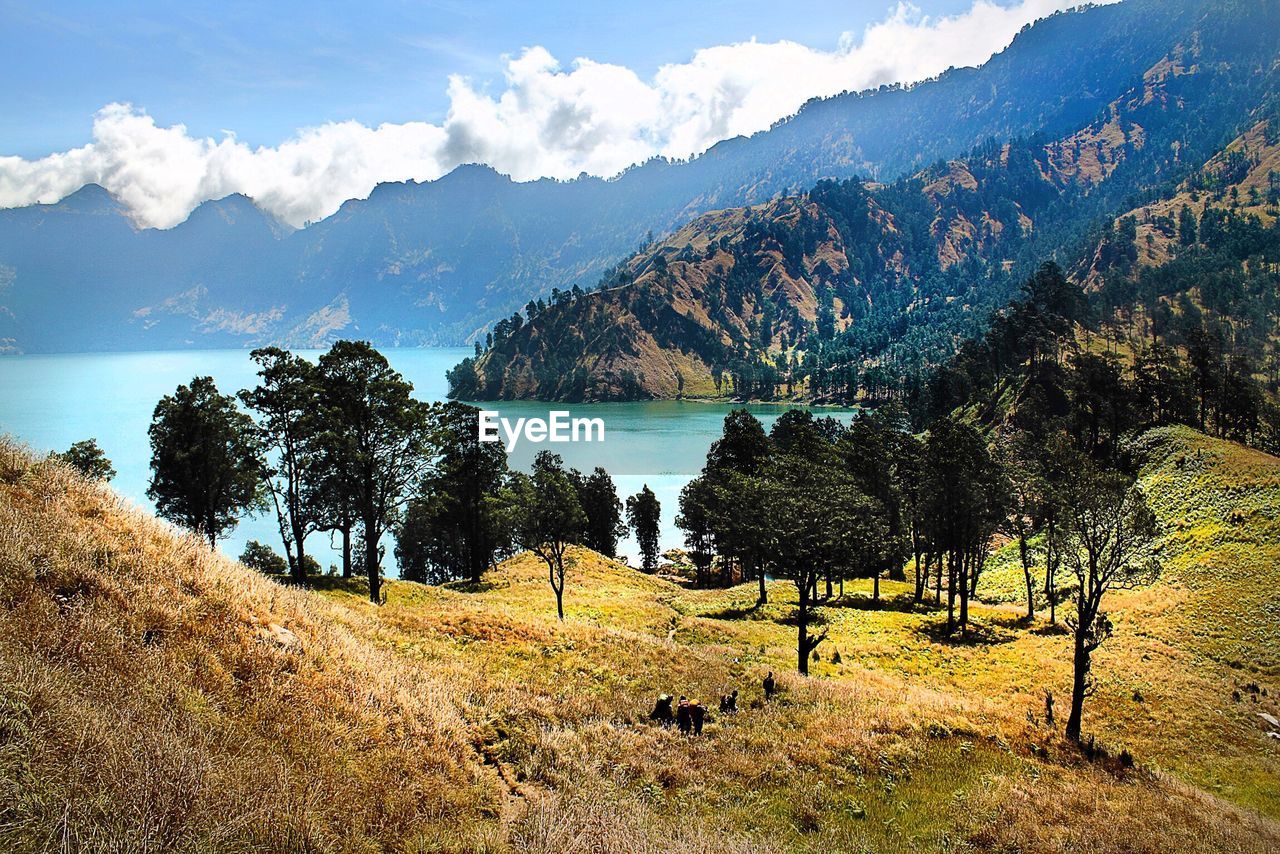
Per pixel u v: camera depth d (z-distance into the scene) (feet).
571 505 153.38
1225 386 365.61
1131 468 307.37
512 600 176.96
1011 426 436.35
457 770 45.44
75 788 25.85
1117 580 100.68
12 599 34.86
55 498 48.65
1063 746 87.30
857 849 48.11
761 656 134.41
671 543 418.72
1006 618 190.49
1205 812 75.00
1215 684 133.39
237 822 28.32
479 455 223.10
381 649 63.93
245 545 359.46
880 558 209.97
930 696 104.94
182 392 154.61
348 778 37.14
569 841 39.06
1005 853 52.37
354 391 139.33
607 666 83.82
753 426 281.13
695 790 53.62
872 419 553.64
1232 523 211.41
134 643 36.96
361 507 145.48
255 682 40.96
